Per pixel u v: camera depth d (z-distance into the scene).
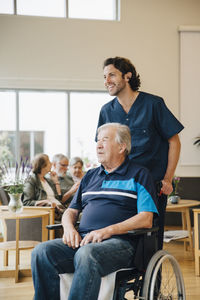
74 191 4.47
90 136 6.29
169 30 6.40
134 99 2.31
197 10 6.48
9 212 3.54
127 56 6.29
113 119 2.37
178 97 6.40
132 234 1.79
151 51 6.35
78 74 6.15
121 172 2.05
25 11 6.16
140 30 6.33
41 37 6.06
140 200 1.98
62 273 1.92
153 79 6.35
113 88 2.26
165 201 2.27
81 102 6.27
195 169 6.38
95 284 1.71
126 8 6.30
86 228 2.03
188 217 4.36
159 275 2.01
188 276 3.50
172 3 6.43
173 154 2.29
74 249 1.97
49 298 1.90
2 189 4.15
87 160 6.22
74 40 6.15
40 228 3.82
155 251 1.99
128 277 1.89
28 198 4.02
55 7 6.23
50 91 6.18
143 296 1.79
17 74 5.98
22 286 3.24
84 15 6.32
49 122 6.20
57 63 6.10
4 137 6.06
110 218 1.99
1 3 6.09
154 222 2.01
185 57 6.39
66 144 6.23
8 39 5.97
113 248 1.82
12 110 6.09
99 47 6.21
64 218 2.12
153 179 2.12
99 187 2.09
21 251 4.58
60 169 4.73
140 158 2.27
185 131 6.37
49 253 1.91
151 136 2.28
